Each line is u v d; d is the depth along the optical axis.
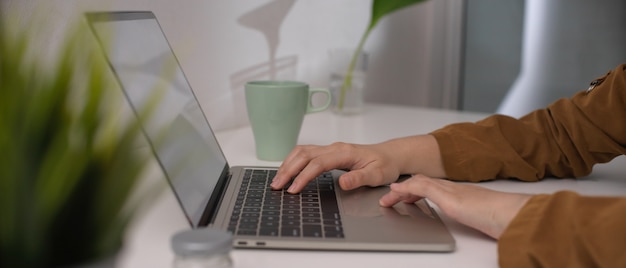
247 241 0.74
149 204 0.46
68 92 0.43
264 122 1.16
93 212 0.42
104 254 0.43
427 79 2.25
